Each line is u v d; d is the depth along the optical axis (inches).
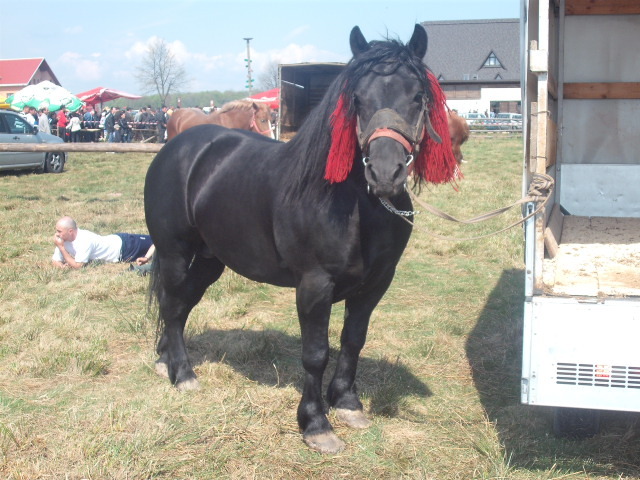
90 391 140.2
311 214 110.7
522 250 266.5
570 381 101.3
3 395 136.5
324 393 140.3
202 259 151.6
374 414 130.9
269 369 154.3
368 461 112.7
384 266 116.3
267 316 193.3
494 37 2299.5
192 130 148.3
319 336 116.3
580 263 131.3
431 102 104.7
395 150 96.9
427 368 155.6
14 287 216.1
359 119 103.8
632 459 111.6
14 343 164.7
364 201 109.1
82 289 211.6
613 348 99.0
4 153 531.2
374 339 173.6
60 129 877.2
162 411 128.6
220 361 158.1
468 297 213.0
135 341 170.7
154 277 150.4
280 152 123.0
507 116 1902.1
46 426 123.1
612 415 127.6
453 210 365.1
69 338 170.1
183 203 138.9
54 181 522.0
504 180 518.9
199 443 117.9
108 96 1330.0
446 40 2342.5
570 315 99.6
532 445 117.0
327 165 104.9
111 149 358.9
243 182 126.3
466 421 127.5
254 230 124.0
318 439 117.0
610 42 177.6
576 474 107.1
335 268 111.9
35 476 106.2
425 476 106.6
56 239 240.2
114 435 118.6
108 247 249.0
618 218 183.5
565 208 190.1
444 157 108.3
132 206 390.3
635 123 181.6
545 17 97.9
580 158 187.2
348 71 106.3
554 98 168.9
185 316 147.4
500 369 154.2
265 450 115.6
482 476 106.2
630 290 105.0
